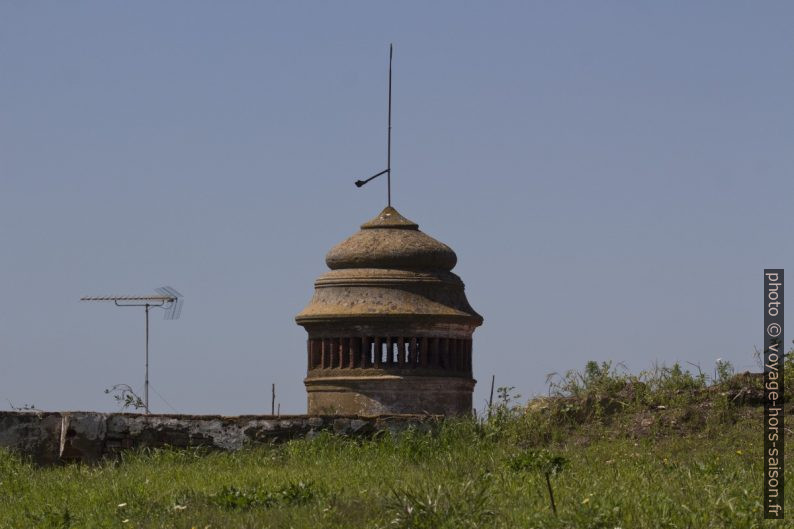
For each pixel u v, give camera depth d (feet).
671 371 240.73
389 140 329.11
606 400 236.63
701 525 149.38
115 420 241.35
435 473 199.31
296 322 319.88
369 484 187.93
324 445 237.86
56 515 176.45
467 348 320.09
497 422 240.94
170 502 178.91
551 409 238.89
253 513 168.35
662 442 221.25
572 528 147.43
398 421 249.34
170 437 244.22
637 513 152.25
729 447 213.05
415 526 152.66
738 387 232.94
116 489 193.47
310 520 160.97
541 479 183.21
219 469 219.61
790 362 233.35
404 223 322.96
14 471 221.87
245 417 247.09
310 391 316.81
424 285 314.76
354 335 312.50
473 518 152.56
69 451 237.45
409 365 311.06
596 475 189.78
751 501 159.02
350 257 317.01
